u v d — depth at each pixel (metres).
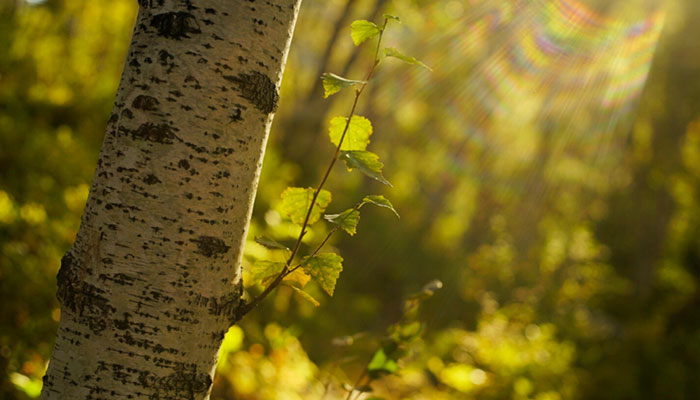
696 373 8.96
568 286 13.48
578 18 14.56
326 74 1.34
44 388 1.25
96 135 6.45
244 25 1.24
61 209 4.55
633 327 10.86
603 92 15.25
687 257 13.96
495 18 14.02
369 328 8.60
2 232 3.67
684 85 13.51
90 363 1.21
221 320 1.30
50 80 6.42
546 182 16.53
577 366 8.75
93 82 6.89
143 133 1.20
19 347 3.09
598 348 9.85
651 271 13.77
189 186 1.22
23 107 5.81
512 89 15.53
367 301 9.05
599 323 11.81
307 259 1.39
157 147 1.20
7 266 3.45
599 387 8.08
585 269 14.23
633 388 8.23
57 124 6.20
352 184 12.35
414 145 16.53
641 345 9.80
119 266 1.21
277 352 4.31
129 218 1.21
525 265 13.75
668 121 14.00
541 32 14.78
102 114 6.67
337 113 13.28
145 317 1.21
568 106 15.99
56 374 1.23
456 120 16.03
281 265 1.43
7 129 4.77
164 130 1.20
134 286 1.21
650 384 8.66
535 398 6.07
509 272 13.00
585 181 16.83
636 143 15.18
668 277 13.62
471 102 15.62
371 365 2.21
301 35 12.82
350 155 1.33
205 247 1.24
